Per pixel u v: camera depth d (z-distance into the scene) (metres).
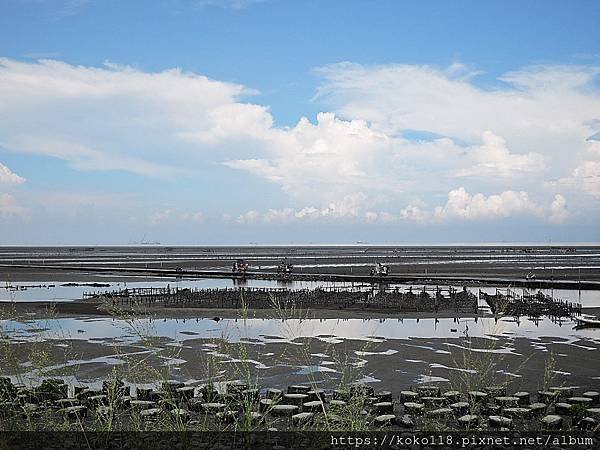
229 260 177.50
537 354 29.78
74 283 87.44
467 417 15.37
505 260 171.88
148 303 57.81
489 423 15.58
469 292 68.94
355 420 10.89
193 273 100.94
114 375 13.55
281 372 24.62
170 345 30.31
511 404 17.70
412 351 30.69
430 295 66.81
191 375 22.52
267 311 50.72
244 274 98.38
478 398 16.62
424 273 103.94
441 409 16.48
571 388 22.12
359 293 67.62
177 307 55.03
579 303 56.72
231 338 33.72
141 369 14.45
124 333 36.09
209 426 12.34
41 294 69.25
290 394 19.28
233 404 13.58
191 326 41.34
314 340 34.22
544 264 145.50
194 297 62.50
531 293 68.75
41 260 165.12
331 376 24.03
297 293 67.06
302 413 15.13
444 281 84.06
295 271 114.69
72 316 46.50
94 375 23.05
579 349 31.45
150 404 15.09
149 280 94.50
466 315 48.78
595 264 146.88
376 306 55.25
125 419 13.91
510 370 25.55
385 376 24.75
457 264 144.75
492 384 19.22
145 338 13.50
